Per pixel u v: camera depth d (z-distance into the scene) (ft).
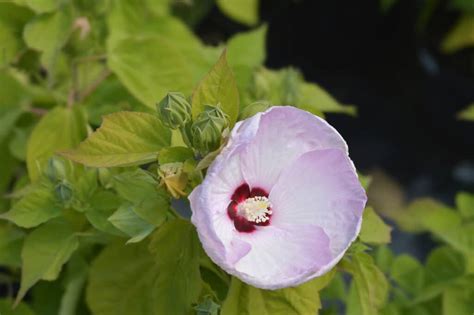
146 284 5.24
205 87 4.84
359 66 10.37
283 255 4.75
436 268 5.84
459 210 6.17
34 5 5.59
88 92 5.92
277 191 4.84
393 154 9.80
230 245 4.72
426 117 10.07
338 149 4.74
